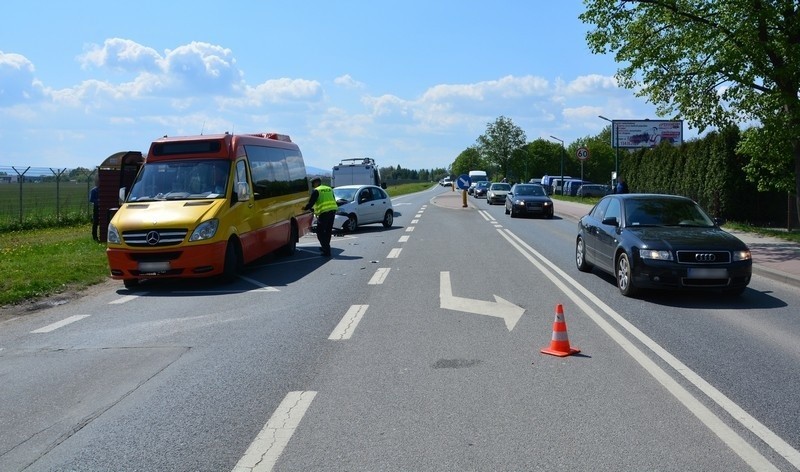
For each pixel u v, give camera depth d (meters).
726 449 4.33
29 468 4.22
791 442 4.44
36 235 22.17
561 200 50.56
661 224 10.81
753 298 10.03
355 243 19.34
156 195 12.45
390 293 10.62
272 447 4.45
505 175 130.25
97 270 13.12
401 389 5.66
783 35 15.66
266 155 15.01
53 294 11.05
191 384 5.93
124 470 4.16
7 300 10.25
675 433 4.61
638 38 17.80
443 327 8.09
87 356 7.04
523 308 9.29
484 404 5.25
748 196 25.70
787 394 5.45
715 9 16.59
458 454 4.29
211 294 10.94
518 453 4.29
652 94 18.08
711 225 10.86
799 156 16.44
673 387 5.65
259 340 7.57
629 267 9.94
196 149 12.99
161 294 11.09
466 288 11.05
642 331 7.81
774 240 17.89
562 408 5.14
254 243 13.44
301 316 8.91
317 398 5.46
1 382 6.13
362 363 6.52
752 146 18.14
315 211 16.08
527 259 15.03
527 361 6.53
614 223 10.99
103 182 18.61
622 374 6.05
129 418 5.10
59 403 5.50
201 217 11.51
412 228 24.80
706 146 28.19
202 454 4.37
